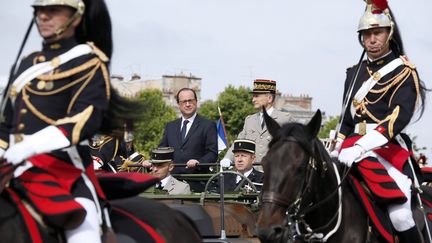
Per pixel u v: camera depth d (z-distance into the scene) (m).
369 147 8.69
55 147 5.94
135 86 58.41
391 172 9.03
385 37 9.15
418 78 9.04
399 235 8.98
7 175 5.82
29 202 6.11
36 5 6.32
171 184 11.29
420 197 9.53
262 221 7.82
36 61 6.44
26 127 6.25
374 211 8.77
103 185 6.81
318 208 8.44
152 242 6.56
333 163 8.74
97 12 6.65
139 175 6.95
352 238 8.62
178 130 12.94
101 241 6.21
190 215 7.89
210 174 11.44
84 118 6.13
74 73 6.28
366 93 9.18
